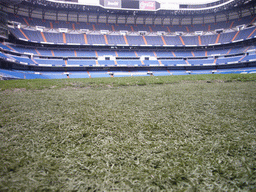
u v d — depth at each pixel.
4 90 8.20
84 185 1.25
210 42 56.81
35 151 1.79
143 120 2.92
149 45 56.94
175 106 4.03
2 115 3.27
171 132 2.32
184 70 55.94
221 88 7.41
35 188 1.19
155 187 1.21
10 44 44.97
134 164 1.54
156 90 7.42
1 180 1.27
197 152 1.75
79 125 2.67
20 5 49.38
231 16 60.69
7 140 2.06
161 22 65.88
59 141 2.05
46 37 50.47
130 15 61.41
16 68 42.12
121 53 56.56
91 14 59.12
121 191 1.17
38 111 3.64
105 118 3.07
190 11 59.41
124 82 11.00
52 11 55.06
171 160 1.60
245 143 1.91
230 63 49.22
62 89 8.84
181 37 61.31
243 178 1.30
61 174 1.39
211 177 1.33
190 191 1.16
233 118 2.92
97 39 55.88
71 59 50.84
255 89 6.68
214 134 2.22
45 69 47.69
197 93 6.11
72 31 56.47
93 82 11.30
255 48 48.78
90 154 1.74
